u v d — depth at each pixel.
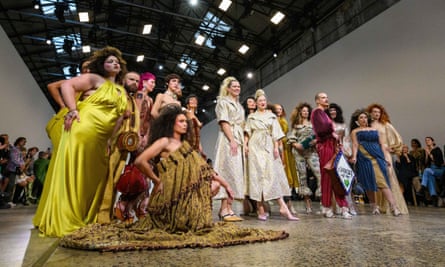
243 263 0.97
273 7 9.91
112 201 2.04
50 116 15.28
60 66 15.45
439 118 6.10
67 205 1.71
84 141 1.84
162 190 1.47
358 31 8.26
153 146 1.50
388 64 7.27
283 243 1.35
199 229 1.44
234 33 12.67
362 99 7.95
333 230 1.84
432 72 6.29
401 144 3.90
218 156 2.95
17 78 9.95
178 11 12.52
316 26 10.17
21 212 3.92
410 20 6.82
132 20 13.80
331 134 2.96
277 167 2.88
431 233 1.67
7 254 1.14
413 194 5.61
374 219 2.60
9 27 11.23
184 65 16.22
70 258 1.04
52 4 9.83
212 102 19.47
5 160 5.63
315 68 9.85
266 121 2.99
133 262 0.99
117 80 2.25
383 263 0.97
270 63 13.16
